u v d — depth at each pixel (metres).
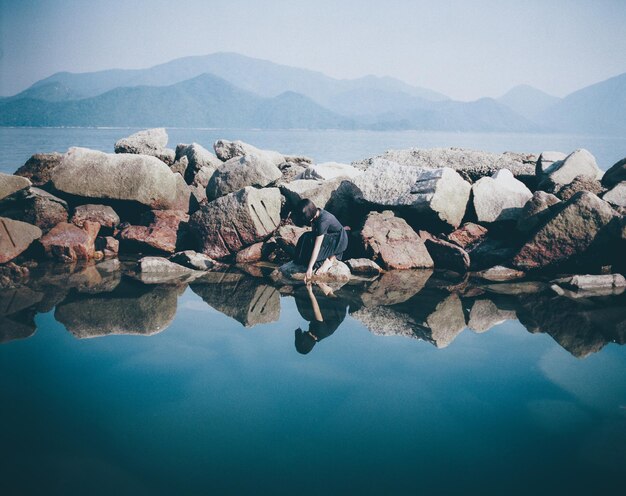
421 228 8.02
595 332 4.46
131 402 3.01
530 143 130.25
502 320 4.80
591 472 2.38
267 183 8.98
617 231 6.39
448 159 11.59
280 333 4.36
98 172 8.34
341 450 2.54
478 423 2.85
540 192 7.32
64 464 2.36
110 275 6.39
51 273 6.41
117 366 3.55
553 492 2.22
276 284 6.18
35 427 2.69
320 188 8.54
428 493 2.20
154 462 2.40
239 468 2.36
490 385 3.35
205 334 4.29
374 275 6.77
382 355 3.88
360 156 45.44
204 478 2.28
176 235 8.13
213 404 3.01
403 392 3.23
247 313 4.93
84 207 8.37
